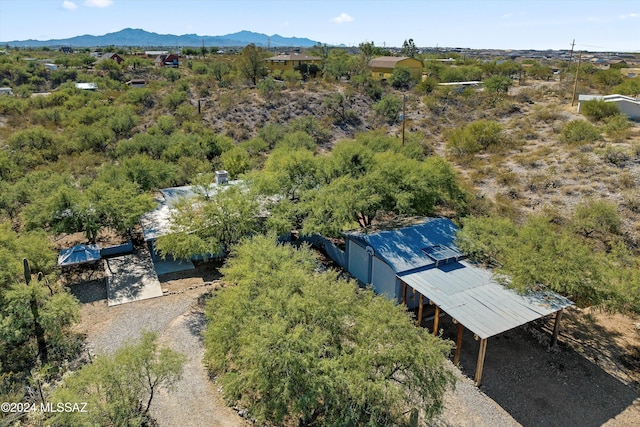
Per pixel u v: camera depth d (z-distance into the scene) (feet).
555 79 231.09
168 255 73.31
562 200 83.30
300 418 39.01
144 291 62.95
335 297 39.96
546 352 51.60
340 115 161.58
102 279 66.64
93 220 68.85
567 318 57.93
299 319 38.75
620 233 71.10
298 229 79.61
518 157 106.11
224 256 72.54
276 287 43.16
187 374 46.93
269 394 37.14
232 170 100.83
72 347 50.52
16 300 48.67
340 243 76.18
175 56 315.99
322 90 181.68
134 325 55.26
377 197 67.51
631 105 128.67
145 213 76.38
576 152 101.04
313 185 76.02
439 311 55.88
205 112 161.38
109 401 36.55
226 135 145.59
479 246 59.06
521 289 50.83
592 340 53.62
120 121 141.79
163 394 44.06
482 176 99.14
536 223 59.06
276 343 35.22
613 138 108.06
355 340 38.14
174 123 146.30
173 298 61.52
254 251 50.62
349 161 76.79
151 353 39.65
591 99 134.31
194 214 64.85
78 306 52.85
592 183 86.79
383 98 169.17
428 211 73.10
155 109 169.48
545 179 91.04
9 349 49.60
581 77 204.23
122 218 69.77
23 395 42.06
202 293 62.90
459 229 64.95
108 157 121.80
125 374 37.01
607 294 49.19
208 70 245.86
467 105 167.02
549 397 44.91
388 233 63.98
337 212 65.36
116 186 79.92
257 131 149.79
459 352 48.93
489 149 117.29
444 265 58.29
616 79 189.06
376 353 36.11
